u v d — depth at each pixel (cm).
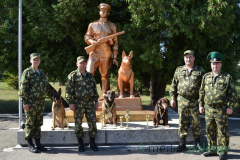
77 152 475
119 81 623
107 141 507
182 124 477
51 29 831
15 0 874
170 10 711
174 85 497
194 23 738
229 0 739
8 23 833
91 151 482
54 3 883
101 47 621
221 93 422
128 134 508
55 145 510
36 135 477
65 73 907
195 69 471
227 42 816
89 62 620
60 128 523
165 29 795
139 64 869
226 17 746
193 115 470
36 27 835
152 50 775
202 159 438
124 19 941
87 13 848
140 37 848
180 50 848
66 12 800
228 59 881
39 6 865
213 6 700
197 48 844
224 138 427
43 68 905
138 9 720
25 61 911
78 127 475
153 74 923
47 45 923
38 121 476
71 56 914
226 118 428
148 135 509
